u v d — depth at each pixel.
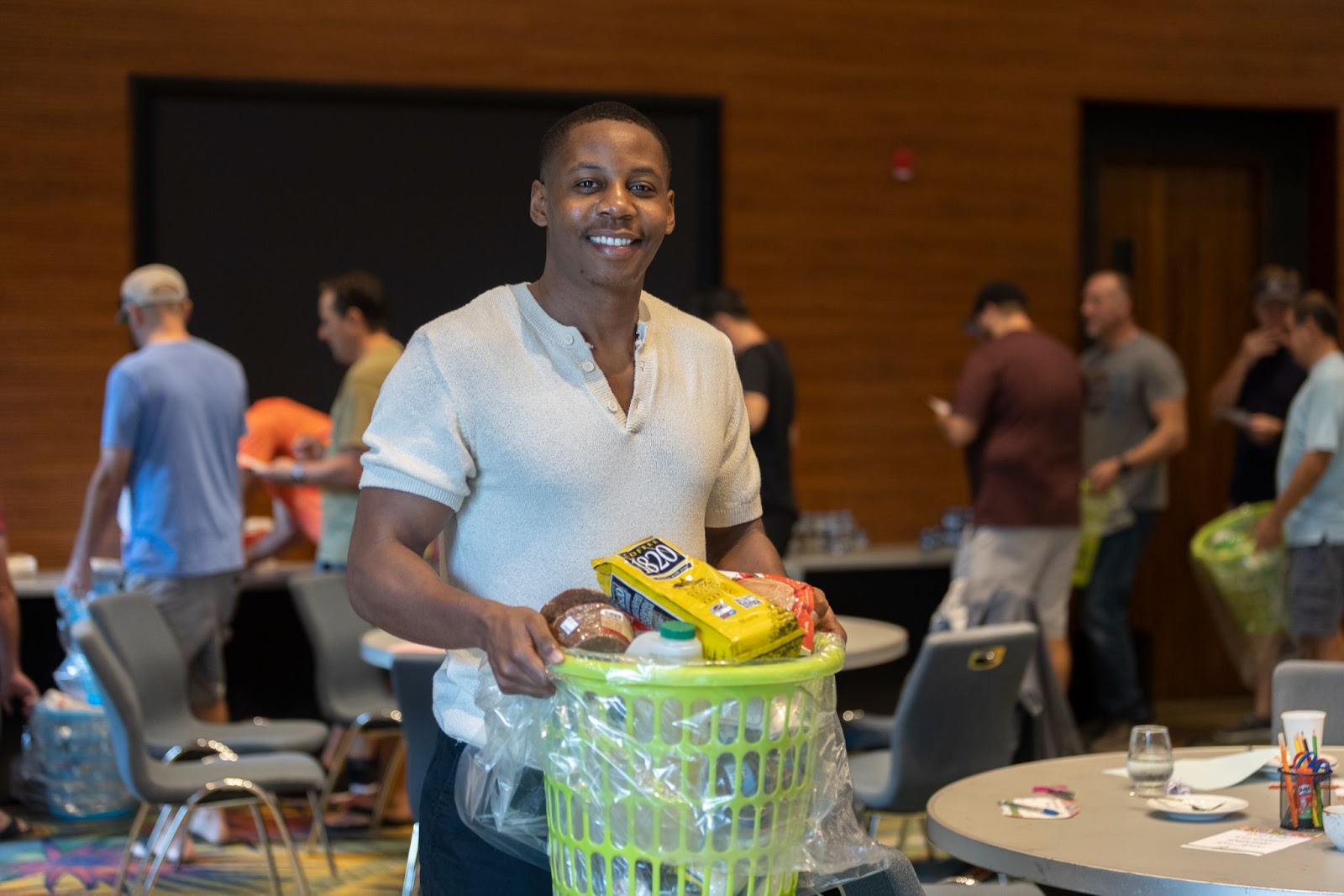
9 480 5.66
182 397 4.58
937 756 3.43
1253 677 5.92
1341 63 6.93
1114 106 6.82
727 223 6.31
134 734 3.65
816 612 1.62
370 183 5.94
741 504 1.91
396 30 5.95
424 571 1.59
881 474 6.50
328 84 5.86
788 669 1.39
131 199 5.73
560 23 6.11
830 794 1.51
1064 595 5.54
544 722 1.46
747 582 1.54
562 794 1.46
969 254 6.57
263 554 5.47
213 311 5.80
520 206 6.09
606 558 1.56
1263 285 6.10
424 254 6.00
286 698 5.41
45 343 5.68
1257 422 5.93
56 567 5.70
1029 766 2.63
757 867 1.42
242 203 5.82
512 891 1.69
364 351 5.12
